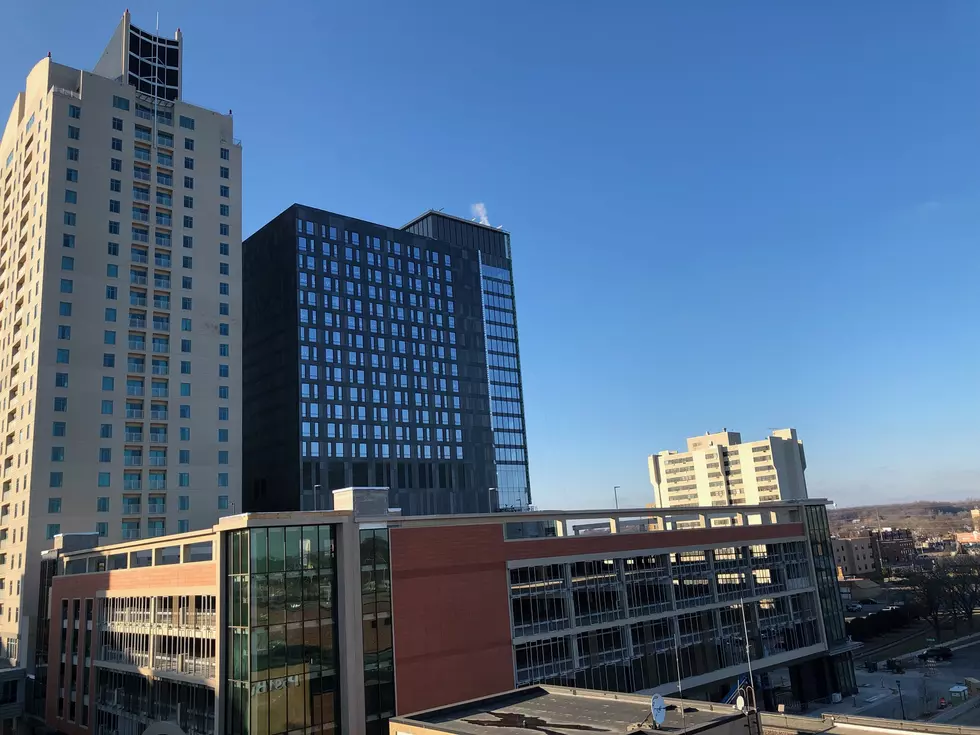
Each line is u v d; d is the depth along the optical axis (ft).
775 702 260.62
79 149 319.68
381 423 457.27
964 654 358.84
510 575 180.04
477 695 164.76
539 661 179.63
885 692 278.26
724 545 240.12
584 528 221.05
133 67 354.74
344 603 148.56
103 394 305.12
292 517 146.51
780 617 252.83
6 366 328.08
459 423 503.61
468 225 563.07
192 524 317.22
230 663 141.79
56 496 286.05
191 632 158.30
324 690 145.07
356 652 147.33
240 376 346.54
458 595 167.63
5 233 357.61
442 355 506.07
